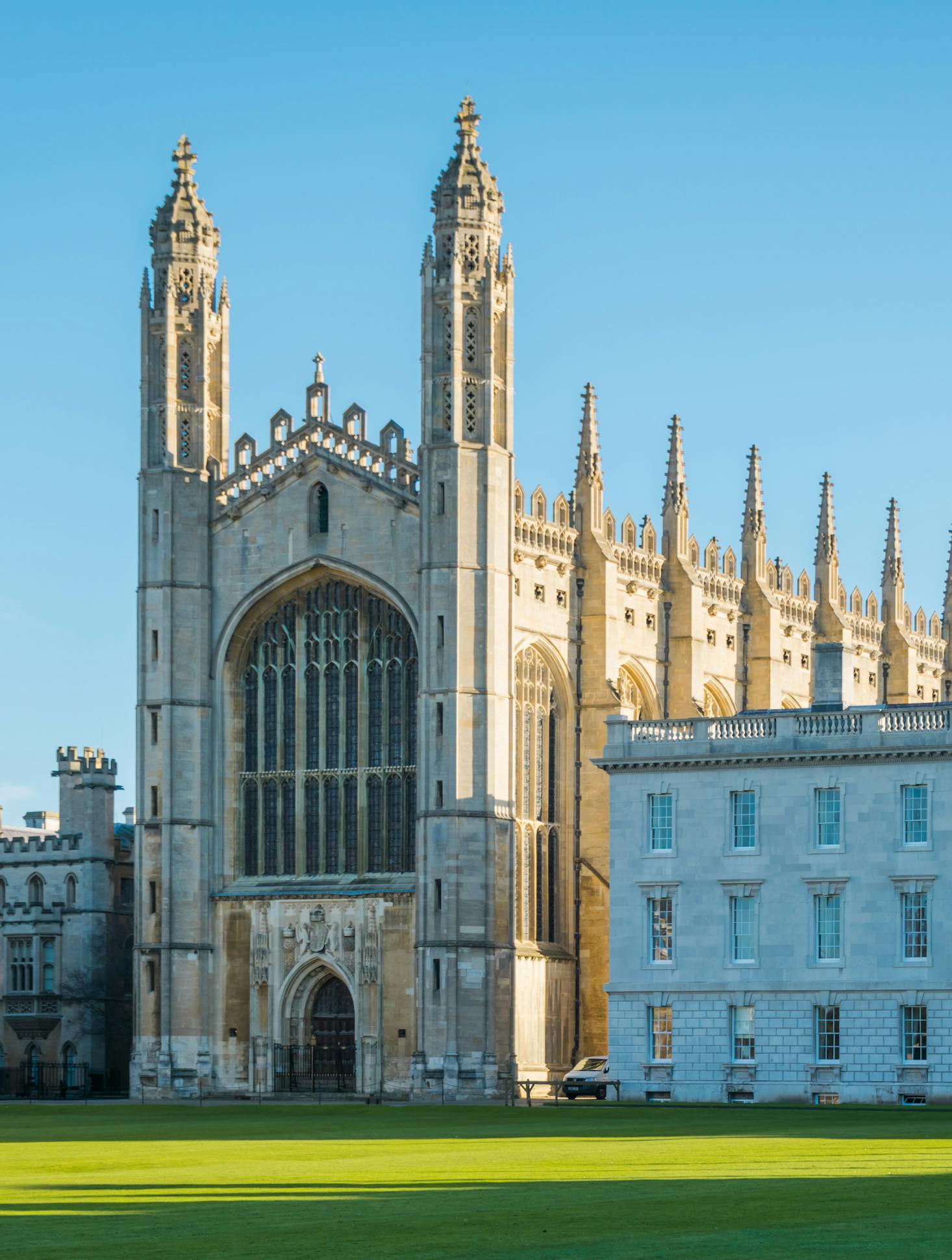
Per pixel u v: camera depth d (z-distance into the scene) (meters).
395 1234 37.78
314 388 127.00
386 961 120.75
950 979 97.75
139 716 127.44
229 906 126.06
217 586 128.38
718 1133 73.00
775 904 102.00
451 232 121.12
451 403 119.44
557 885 126.81
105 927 149.00
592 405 131.75
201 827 126.44
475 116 123.88
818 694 107.06
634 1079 104.38
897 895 99.44
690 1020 103.19
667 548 138.12
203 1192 47.28
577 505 130.50
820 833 101.62
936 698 172.75
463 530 118.38
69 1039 147.38
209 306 131.88
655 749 105.00
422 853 116.81
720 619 142.00
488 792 116.94
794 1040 100.88
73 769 156.50
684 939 103.88
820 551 156.50
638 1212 41.03
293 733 126.56
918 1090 97.81
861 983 99.50
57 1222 40.59
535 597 125.25
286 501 126.50
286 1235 37.78
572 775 127.62
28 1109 108.88
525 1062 120.88
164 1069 123.94
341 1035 123.31
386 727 123.56
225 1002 125.56
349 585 125.25
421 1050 115.56
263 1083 123.44
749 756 102.62
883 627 165.50
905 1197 43.62
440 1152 62.88
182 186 132.00
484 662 117.75
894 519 167.38
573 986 126.31
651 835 105.31
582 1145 65.50
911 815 99.81
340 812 124.25
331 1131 79.12
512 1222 39.44
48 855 151.00
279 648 127.44
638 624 134.00
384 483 122.81
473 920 115.88
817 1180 48.25
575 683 128.38
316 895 123.06
